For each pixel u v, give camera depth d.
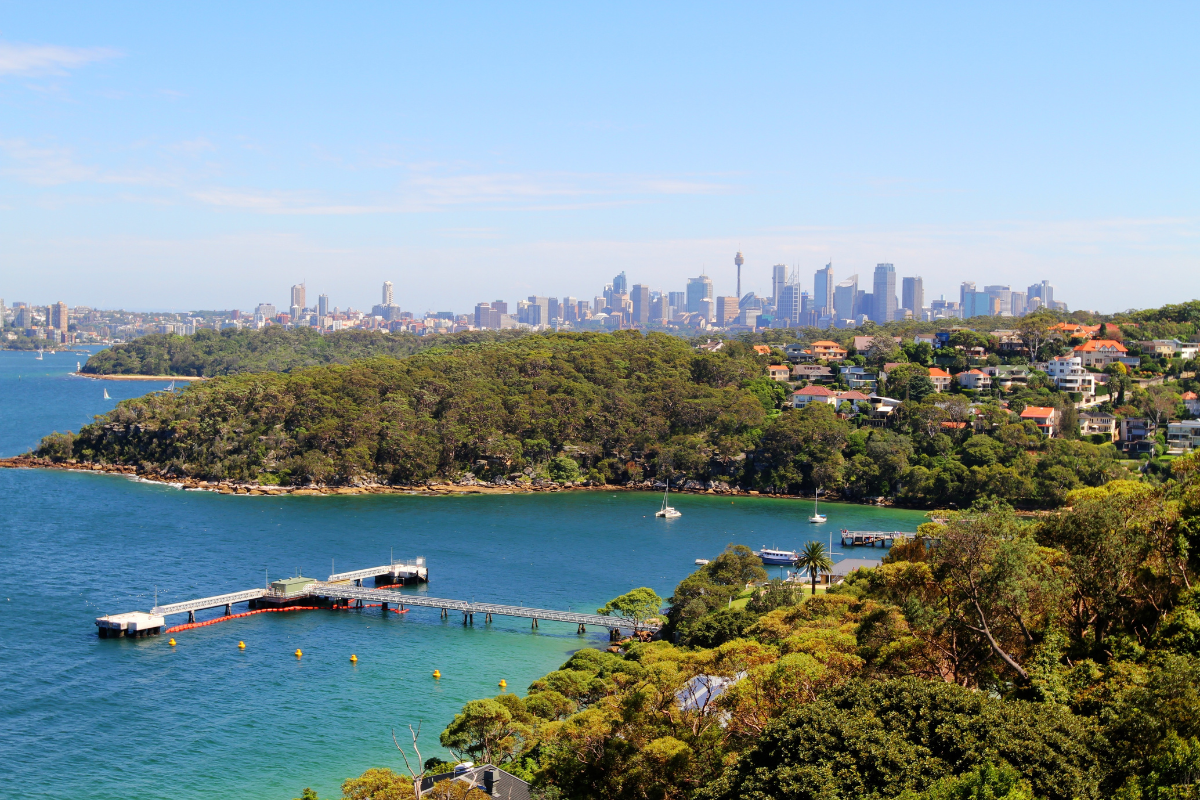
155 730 109.56
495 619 158.50
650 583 178.25
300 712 115.62
